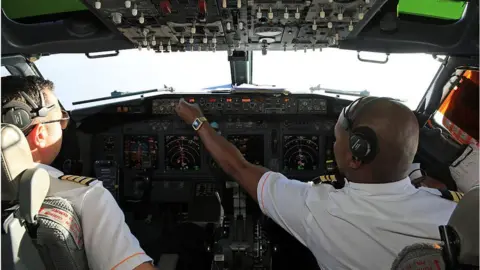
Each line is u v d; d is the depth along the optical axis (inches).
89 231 52.9
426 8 122.0
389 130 53.7
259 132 162.4
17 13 126.8
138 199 165.8
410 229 55.3
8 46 132.5
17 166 48.3
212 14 98.4
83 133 163.0
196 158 164.2
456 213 40.9
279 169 163.8
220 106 159.8
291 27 111.0
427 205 57.0
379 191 57.3
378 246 57.0
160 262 121.7
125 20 103.6
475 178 88.4
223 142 82.4
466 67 125.3
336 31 115.0
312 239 62.7
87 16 128.4
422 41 127.6
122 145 164.2
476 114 121.6
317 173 163.2
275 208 67.1
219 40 124.6
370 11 96.7
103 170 157.6
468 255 38.8
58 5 125.2
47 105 57.5
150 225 164.2
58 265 51.4
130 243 54.2
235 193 152.2
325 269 64.6
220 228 142.3
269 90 156.0
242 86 162.6
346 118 58.3
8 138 47.5
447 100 133.8
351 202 58.6
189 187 167.2
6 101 54.1
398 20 124.6
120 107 160.2
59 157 154.7
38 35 131.3
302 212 62.9
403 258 44.1
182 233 158.2
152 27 109.3
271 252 134.8
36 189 47.5
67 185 55.0
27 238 48.4
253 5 92.8
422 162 127.0
